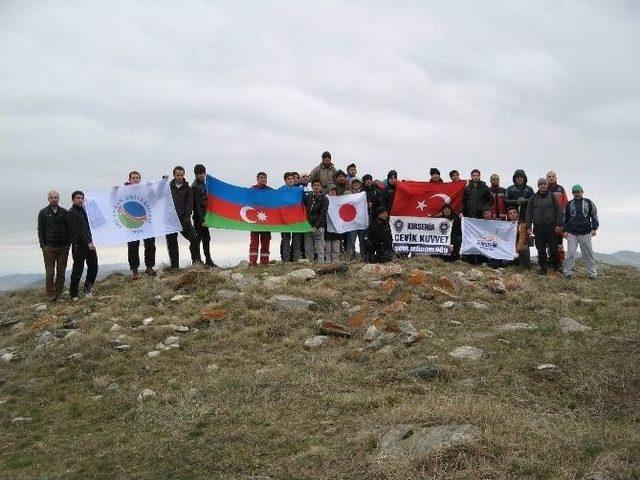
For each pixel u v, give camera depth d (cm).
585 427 844
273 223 1894
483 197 1970
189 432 928
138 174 1852
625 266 2095
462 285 1634
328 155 2000
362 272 1708
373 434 820
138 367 1240
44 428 1022
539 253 1814
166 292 1638
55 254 1761
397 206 1983
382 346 1267
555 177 1878
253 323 1409
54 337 1427
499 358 1170
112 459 873
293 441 858
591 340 1242
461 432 780
